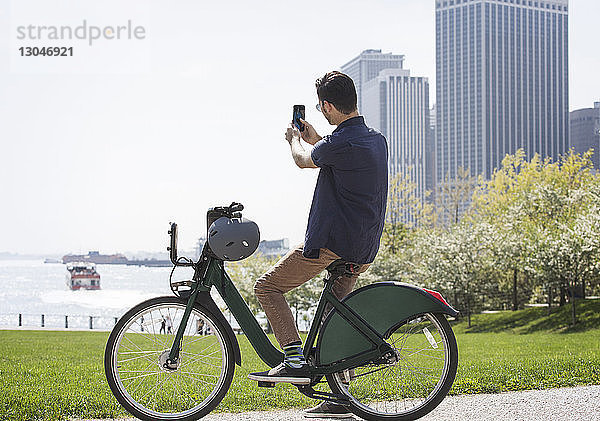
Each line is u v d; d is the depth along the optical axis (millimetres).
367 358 4277
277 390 5703
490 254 38562
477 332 31625
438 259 39625
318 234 4234
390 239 49344
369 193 4250
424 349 4387
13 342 16703
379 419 4324
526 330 30031
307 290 33500
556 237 32719
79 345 15156
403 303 4305
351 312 4316
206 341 4453
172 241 4387
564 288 33156
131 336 4789
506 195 47000
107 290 125938
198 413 4332
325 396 4363
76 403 4984
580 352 12117
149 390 4828
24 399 5188
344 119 4359
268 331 18922
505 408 4840
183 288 4406
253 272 37406
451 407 4891
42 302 92438
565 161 44625
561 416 4586
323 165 4266
